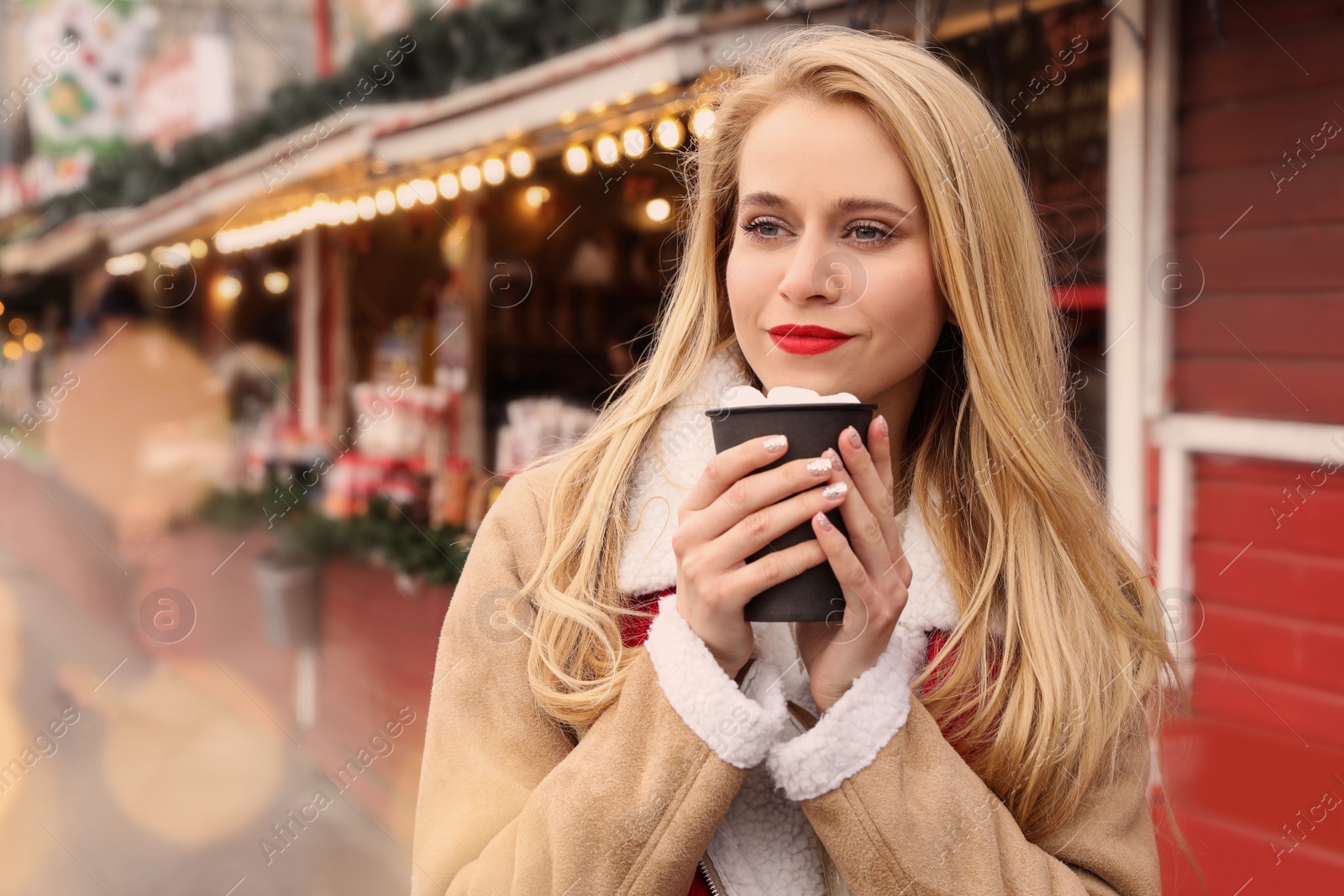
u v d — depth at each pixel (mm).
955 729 912
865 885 772
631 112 2678
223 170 3883
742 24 2381
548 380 4742
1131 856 915
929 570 949
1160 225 2520
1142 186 2525
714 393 966
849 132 816
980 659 915
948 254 848
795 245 839
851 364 831
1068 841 898
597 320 4691
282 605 2795
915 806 782
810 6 2365
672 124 2590
